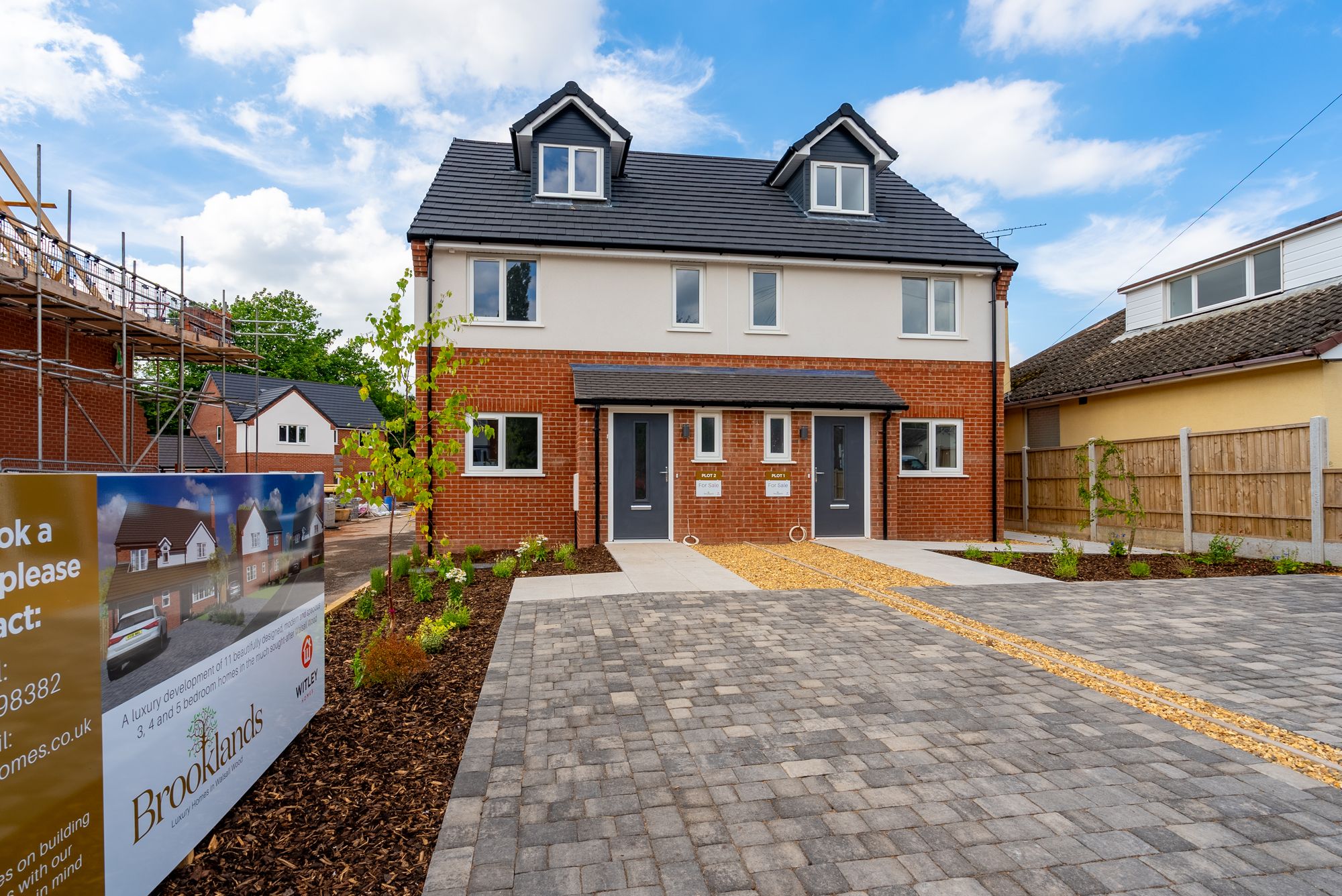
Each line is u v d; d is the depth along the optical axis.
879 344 14.34
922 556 11.02
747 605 7.48
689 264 13.79
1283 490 10.56
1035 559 10.76
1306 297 12.75
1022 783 3.48
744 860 2.81
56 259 11.20
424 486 6.05
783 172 15.83
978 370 14.62
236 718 3.21
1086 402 15.45
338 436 39.38
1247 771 3.61
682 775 3.56
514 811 3.19
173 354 16.33
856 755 3.80
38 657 1.96
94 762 2.19
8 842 1.83
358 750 3.88
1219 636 6.27
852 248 14.32
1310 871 2.74
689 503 12.50
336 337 53.41
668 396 12.09
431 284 12.73
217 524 3.04
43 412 12.79
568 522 12.98
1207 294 15.49
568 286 13.29
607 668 5.33
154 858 2.50
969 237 15.18
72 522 2.12
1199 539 11.92
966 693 4.78
